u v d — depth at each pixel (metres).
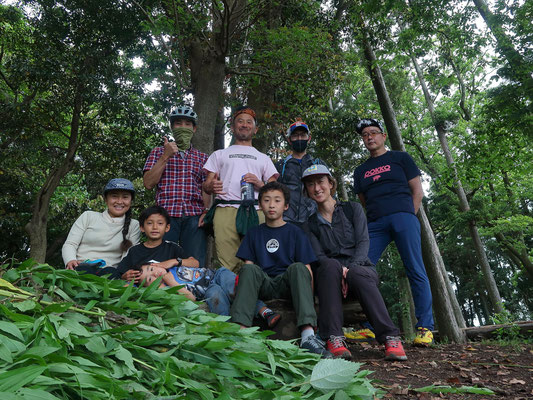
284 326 3.29
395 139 7.97
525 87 11.09
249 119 4.43
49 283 2.18
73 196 15.50
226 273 3.44
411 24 12.24
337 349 3.09
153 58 10.66
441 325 5.48
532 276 17.92
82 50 11.87
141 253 3.64
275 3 8.45
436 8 11.64
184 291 3.23
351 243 3.79
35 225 12.42
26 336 1.62
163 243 3.74
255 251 3.59
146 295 2.30
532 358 3.88
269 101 10.42
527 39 10.85
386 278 25.64
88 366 1.57
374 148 4.83
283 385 2.06
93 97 12.09
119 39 12.65
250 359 2.07
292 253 3.51
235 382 1.88
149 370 1.78
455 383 2.89
